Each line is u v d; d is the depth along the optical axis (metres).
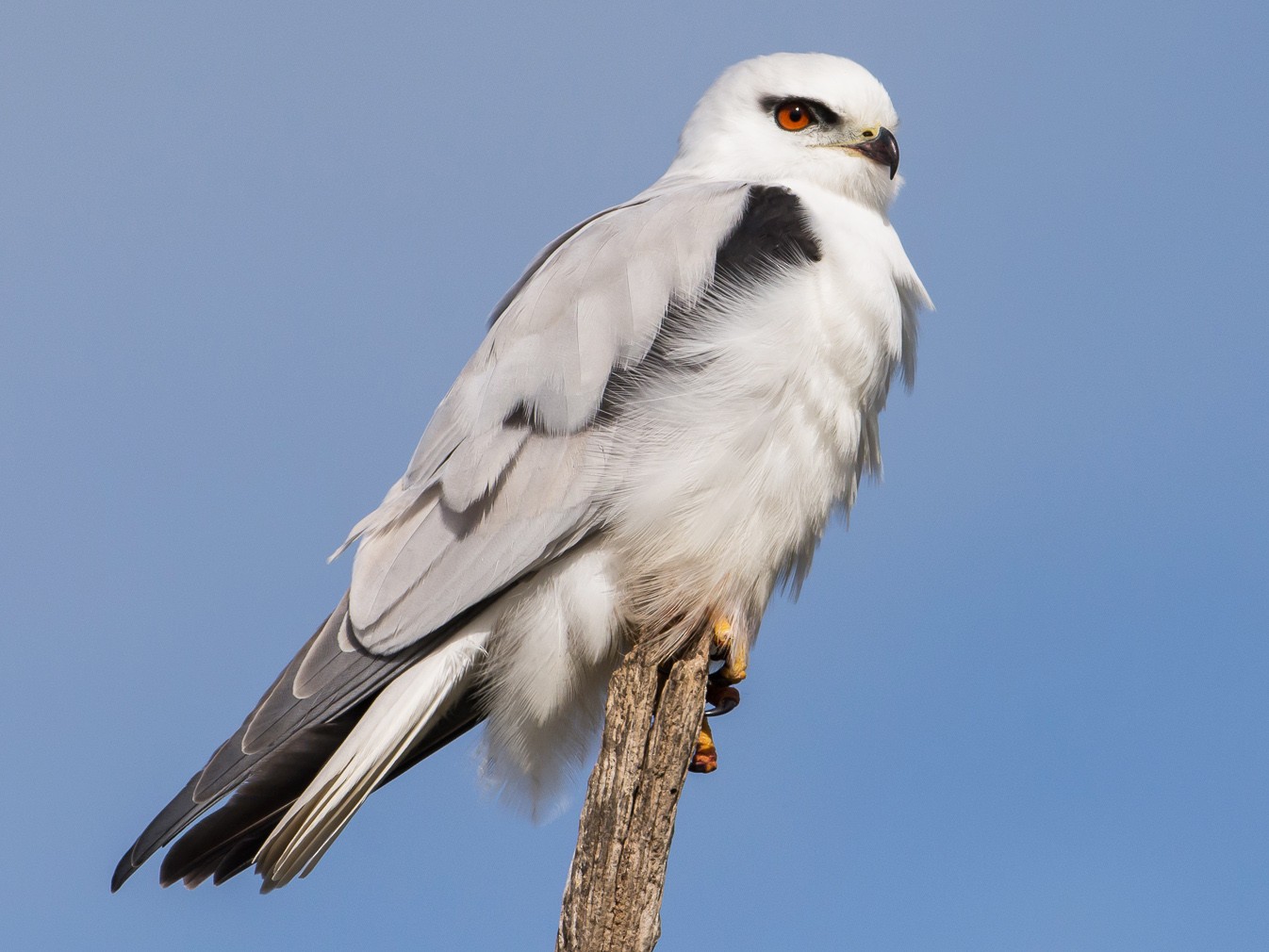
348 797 7.94
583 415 8.22
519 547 8.19
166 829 7.71
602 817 7.00
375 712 8.12
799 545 8.56
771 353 8.13
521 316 8.56
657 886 6.91
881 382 8.49
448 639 8.30
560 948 6.86
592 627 8.29
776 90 9.72
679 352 8.18
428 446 8.73
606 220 8.91
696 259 8.39
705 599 8.27
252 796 8.20
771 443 8.15
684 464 8.10
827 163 9.52
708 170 9.75
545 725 8.64
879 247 8.77
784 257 8.41
